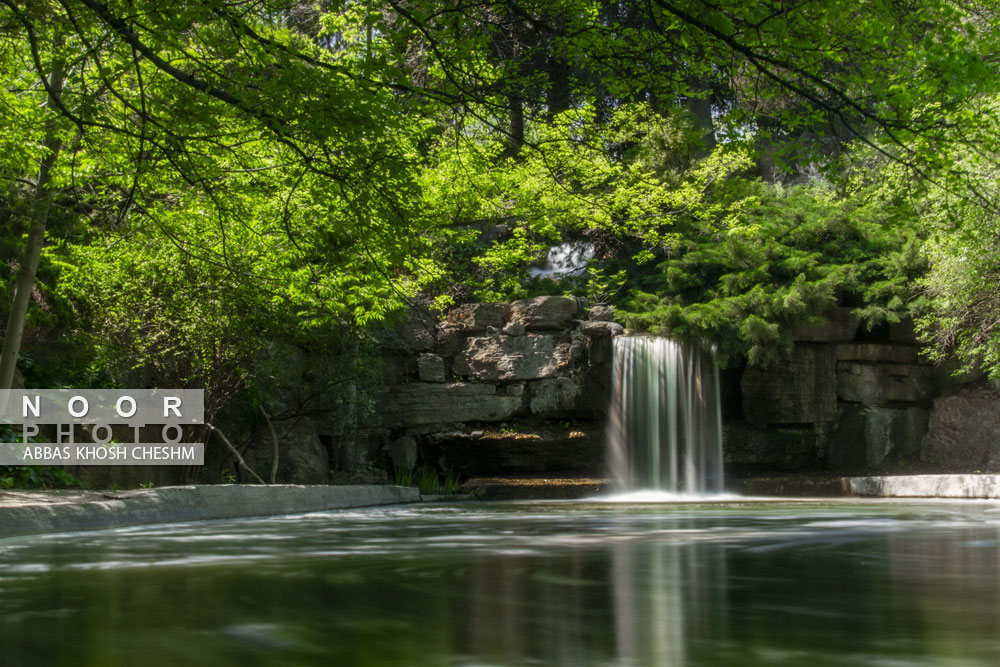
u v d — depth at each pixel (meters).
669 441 18.66
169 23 6.63
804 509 11.65
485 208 13.61
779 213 22.70
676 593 3.46
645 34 7.63
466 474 19.94
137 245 12.27
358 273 10.31
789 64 6.87
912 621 2.79
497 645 2.44
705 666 2.15
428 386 19.64
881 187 9.16
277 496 10.45
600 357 19.61
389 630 2.67
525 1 7.81
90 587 3.73
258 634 2.61
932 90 7.34
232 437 16.89
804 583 3.75
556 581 3.87
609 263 23.17
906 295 19.39
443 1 7.23
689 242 20.52
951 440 19.23
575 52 8.02
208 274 12.18
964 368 18.12
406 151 10.46
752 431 19.94
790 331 19.45
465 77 8.10
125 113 8.71
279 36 8.87
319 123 7.12
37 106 9.39
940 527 7.66
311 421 18.28
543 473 19.83
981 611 2.98
